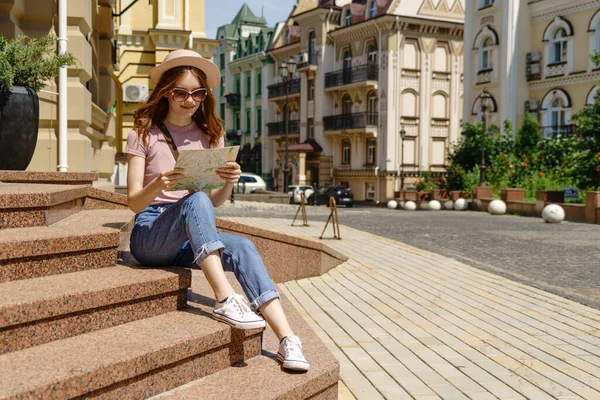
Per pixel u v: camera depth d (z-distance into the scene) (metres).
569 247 12.41
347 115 45.72
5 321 2.56
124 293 3.07
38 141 8.36
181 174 3.41
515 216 23.11
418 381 4.36
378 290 7.85
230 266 3.39
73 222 4.04
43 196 3.70
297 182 48.34
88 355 2.60
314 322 6.14
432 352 5.09
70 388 2.33
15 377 2.31
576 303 7.12
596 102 22.64
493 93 35.56
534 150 29.33
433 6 44.09
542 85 33.81
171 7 19.55
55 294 2.78
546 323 6.14
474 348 5.23
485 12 36.03
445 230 16.34
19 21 8.05
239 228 7.80
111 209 5.88
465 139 32.97
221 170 3.55
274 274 8.30
